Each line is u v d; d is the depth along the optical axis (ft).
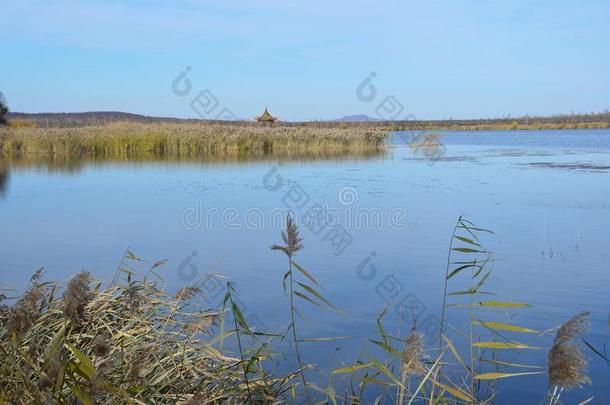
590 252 24.64
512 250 25.39
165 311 14.60
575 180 53.88
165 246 27.09
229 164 76.02
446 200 41.16
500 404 11.51
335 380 12.71
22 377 8.20
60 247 26.76
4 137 97.55
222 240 28.48
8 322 8.10
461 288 19.86
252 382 11.21
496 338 14.78
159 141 98.99
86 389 8.32
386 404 11.51
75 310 7.50
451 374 12.80
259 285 20.30
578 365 6.31
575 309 17.20
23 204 41.09
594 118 348.38
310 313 17.24
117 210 38.04
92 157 92.02
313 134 108.88
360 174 61.26
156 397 9.90
